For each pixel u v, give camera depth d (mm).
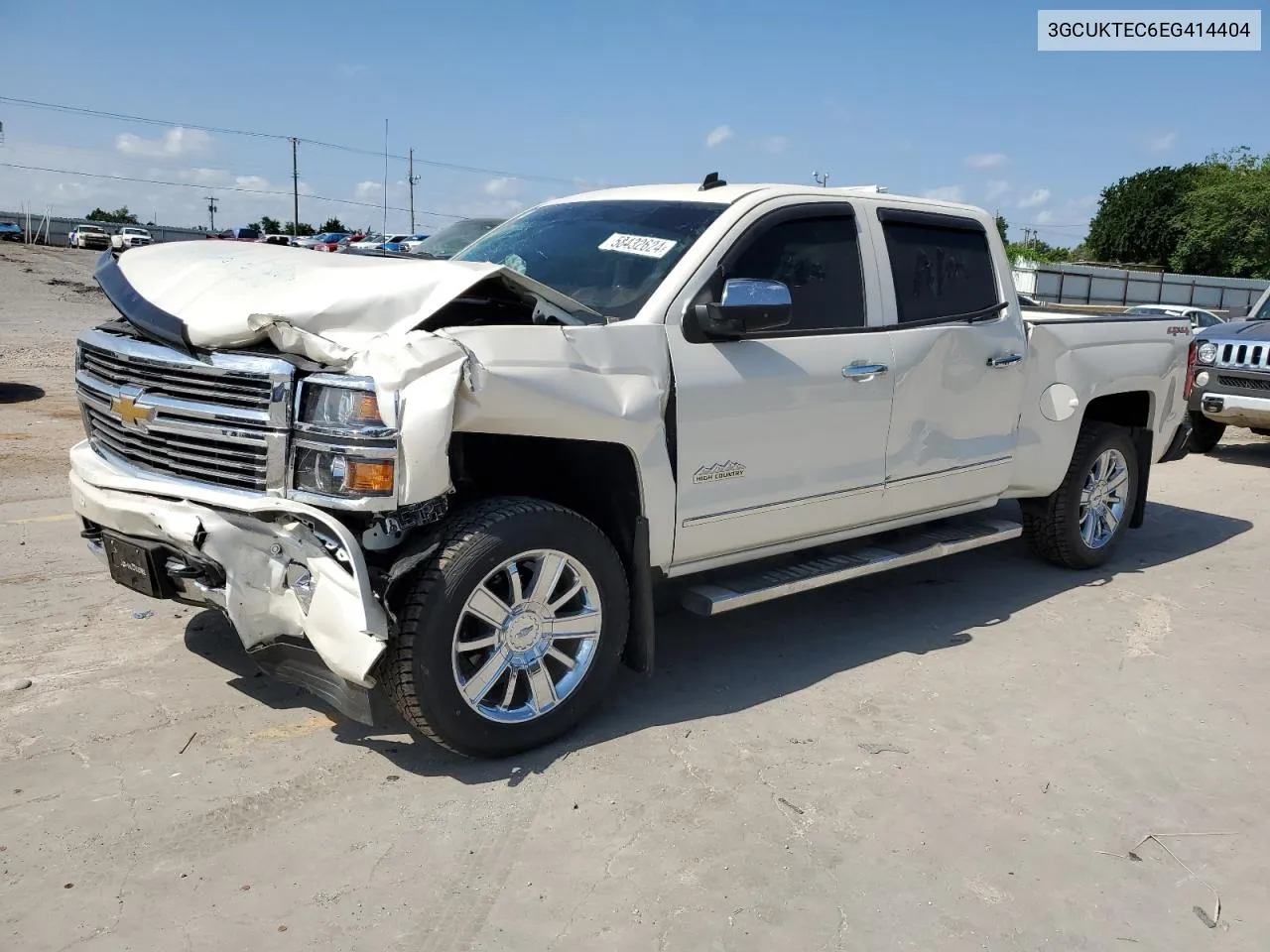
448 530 3217
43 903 2615
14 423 9672
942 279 4773
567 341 3359
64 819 2994
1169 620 5117
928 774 3449
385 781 3283
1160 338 6059
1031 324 5312
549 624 3445
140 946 2475
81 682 3895
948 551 4836
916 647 4641
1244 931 2688
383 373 2965
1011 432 5121
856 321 4336
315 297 3174
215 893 2688
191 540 3131
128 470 3473
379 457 2939
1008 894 2801
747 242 3984
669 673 4246
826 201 4320
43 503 6633
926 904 2742
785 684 4164
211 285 3449
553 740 3559
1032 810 3246
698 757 3510
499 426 3195
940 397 4648
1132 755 3646
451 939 2541
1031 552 6285
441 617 3143
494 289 3553
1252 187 50312
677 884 2791
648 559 3656
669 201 4293
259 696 3842
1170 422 6242
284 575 3123
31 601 4715
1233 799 3357
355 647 2971
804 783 3355
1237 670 4469
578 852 2926
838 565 4395
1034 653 4613
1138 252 65625
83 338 3830
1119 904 2779
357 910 2639
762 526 4051
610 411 3422
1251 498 8234
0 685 3838
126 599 4793
